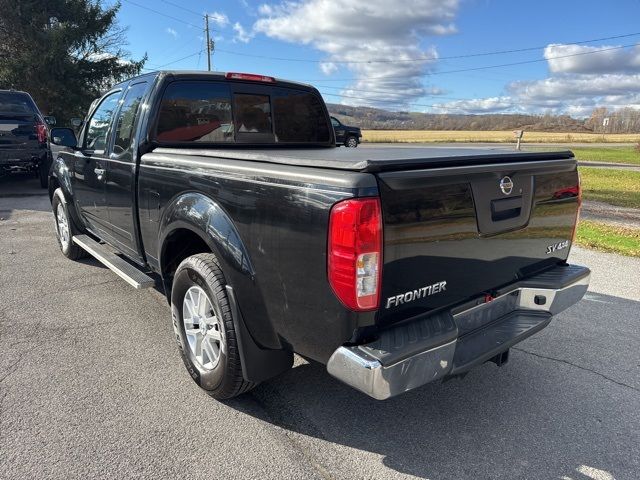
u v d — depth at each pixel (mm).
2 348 3670
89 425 2758
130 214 3838
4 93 10609
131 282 3674
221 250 2682
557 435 2773
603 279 5609
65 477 2352
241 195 2578
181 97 3791
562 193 3107
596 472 2480
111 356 3580
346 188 2074
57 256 6152
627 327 4266
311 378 3342
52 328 4043
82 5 28422
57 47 26781
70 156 5188
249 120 4246
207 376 2994
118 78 30844
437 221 2314
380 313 2205
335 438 2717
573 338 4043
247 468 2459
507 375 3441
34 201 10219
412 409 3012
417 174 2201
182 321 3223
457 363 2486
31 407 2914
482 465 2520
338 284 2129
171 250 3402
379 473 2451
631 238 7777
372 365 2076
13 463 2434
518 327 2865
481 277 2662
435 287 2404
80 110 29078
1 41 27953
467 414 2969
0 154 10445
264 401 3055
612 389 3270
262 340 2658
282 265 2377
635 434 2791
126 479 2354
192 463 2480
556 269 3215
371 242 2074
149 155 3523
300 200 2248
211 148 3990
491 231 2615
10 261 5902
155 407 2953
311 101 4715
